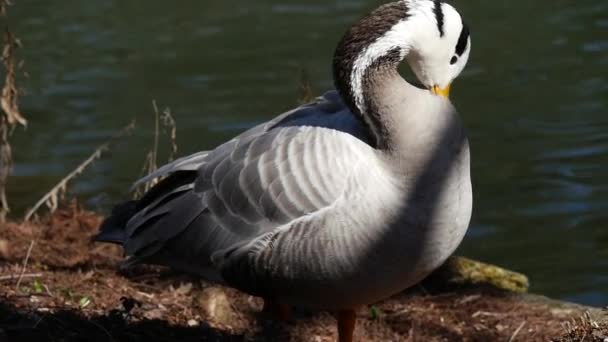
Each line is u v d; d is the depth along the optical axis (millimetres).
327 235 8703
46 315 10188
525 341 10922
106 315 10445
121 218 9984
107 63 20766
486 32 21922
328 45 21234
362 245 8688
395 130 8688
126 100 19172
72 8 23500
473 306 11766
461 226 8938
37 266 11797
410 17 8938
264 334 10922
